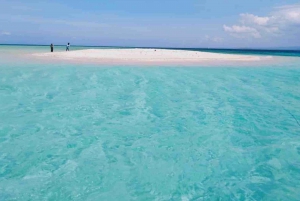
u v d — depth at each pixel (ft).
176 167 21.94
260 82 58.34
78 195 17.90
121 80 54.54
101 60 85.25
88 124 31.07
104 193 18.22
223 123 32.37
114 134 28.40
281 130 30.42
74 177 20.06
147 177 20.38
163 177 20.44
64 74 58.18
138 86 50.24
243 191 18.86
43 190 18.34
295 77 65.57
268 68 83.15
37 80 51.93
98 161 22.59
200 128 30.60
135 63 80.33
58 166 21.57
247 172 21.44
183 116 34.60
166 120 33.04
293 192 18.88
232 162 22.94
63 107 36.96
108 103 39.40
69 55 100.48
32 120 31.73
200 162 22.85
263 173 21.31
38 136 27.30
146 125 31.19
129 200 17.53
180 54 117.29
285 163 22.93
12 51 139.13
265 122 32.89
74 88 47.21
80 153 23.93
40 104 38.04
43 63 74.74
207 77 61.77
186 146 25.85
